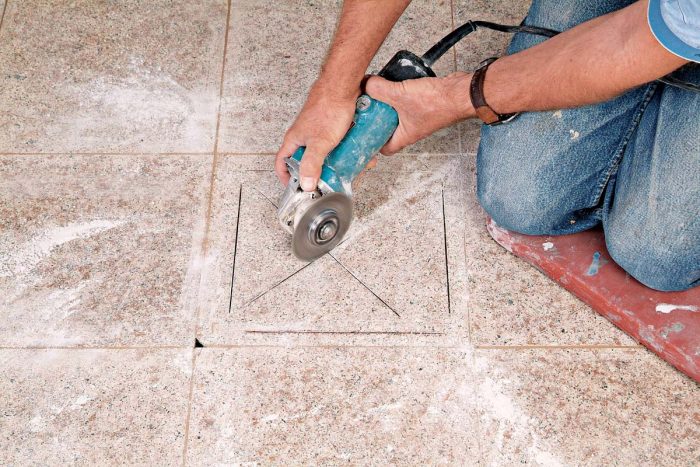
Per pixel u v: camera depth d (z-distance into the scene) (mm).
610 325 1610
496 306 1627
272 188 1769
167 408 1499
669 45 999
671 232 1376
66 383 1524
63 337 1573
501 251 1702
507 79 1273
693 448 1464
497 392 1524
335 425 1482
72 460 1440
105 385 1523
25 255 1672
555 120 1422
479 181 1637
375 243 1692
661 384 1537
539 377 1544
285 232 1704
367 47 1332
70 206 1737
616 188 1510
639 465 1445
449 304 1624
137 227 1713
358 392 1520
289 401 1508
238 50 1978
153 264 1665
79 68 1944
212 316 1602
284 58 1967
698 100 1218
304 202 1329
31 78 1926
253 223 1719
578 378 1544
